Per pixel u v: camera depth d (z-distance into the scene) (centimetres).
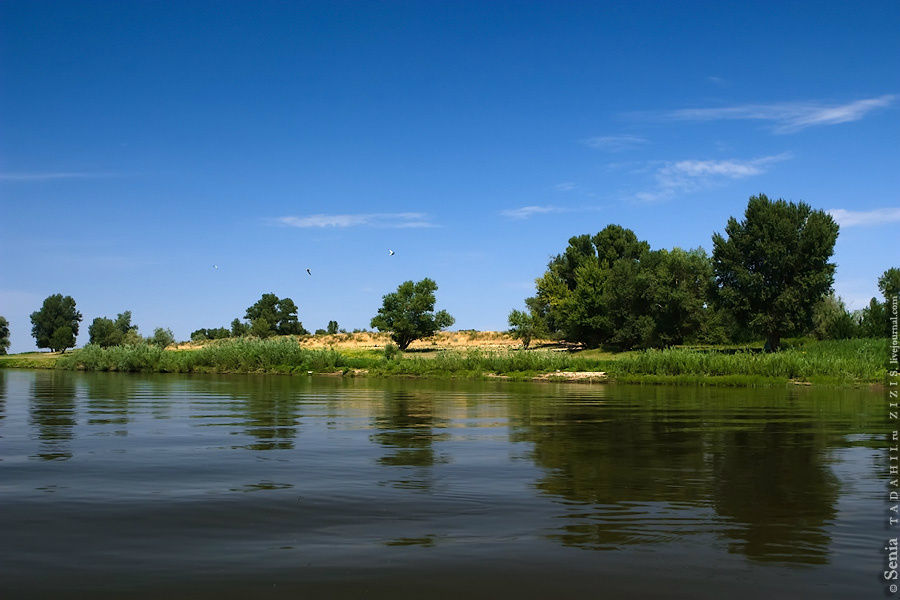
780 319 6719
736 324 7288
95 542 763
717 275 7181
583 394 3272
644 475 1132
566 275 11194
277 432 1706
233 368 6297
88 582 641
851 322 6612
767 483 1070
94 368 7188
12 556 716
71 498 968
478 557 710
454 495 984
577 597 606
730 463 1252
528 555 716
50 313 14438
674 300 7619
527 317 9994
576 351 9094
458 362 5566
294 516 870
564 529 809
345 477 1114
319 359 6019
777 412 2283
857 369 4116
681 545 749
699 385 4141
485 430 1753
